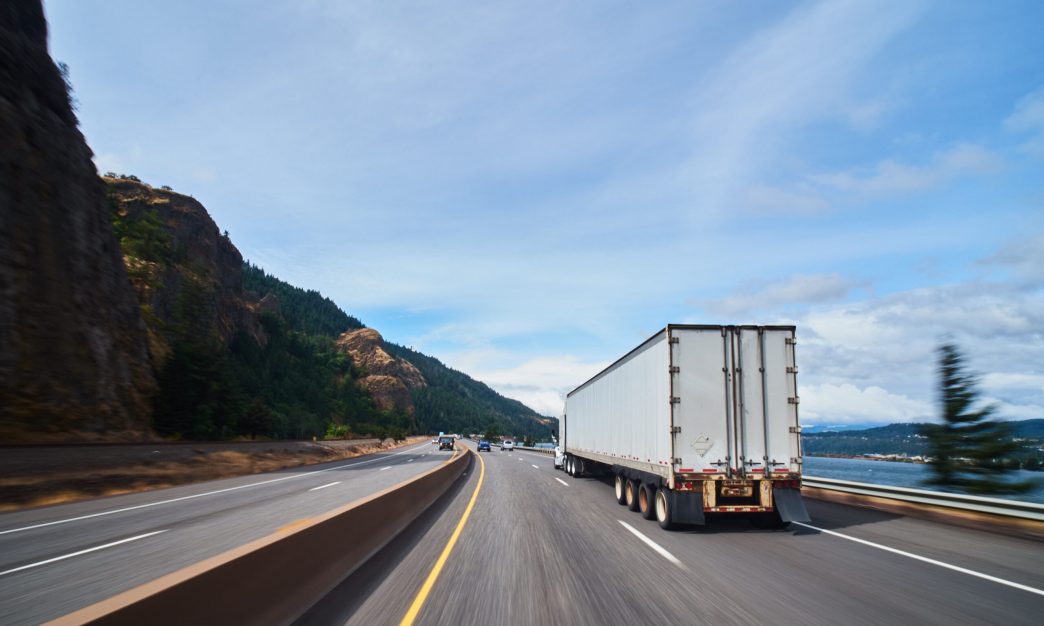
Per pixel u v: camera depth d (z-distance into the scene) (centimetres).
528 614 587
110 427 3528
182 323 6197
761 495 1155
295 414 8600
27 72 3659
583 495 1850
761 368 1199
